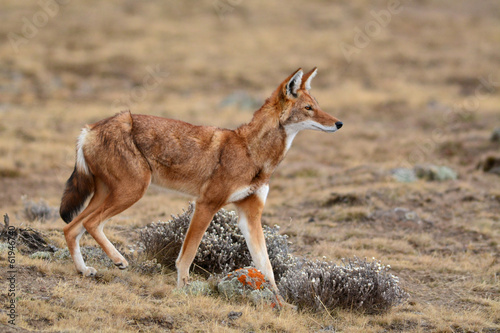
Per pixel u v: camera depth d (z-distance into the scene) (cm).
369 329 1964
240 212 2272
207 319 1889
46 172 5428
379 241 3278
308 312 2092
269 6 15200
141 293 2078
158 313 1859
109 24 13188
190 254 2159
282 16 14500
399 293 2262
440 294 2512
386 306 2166
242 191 2189
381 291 2159
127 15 13962
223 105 8888
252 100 9088
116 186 2098
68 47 11575
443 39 13525
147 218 3581
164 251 2478
